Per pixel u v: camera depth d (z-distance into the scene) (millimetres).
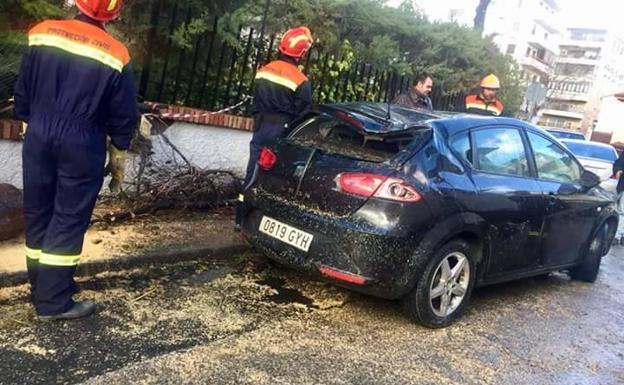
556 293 5750
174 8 5918
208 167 6473
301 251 3996
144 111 5602
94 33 3262
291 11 7746
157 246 4754
